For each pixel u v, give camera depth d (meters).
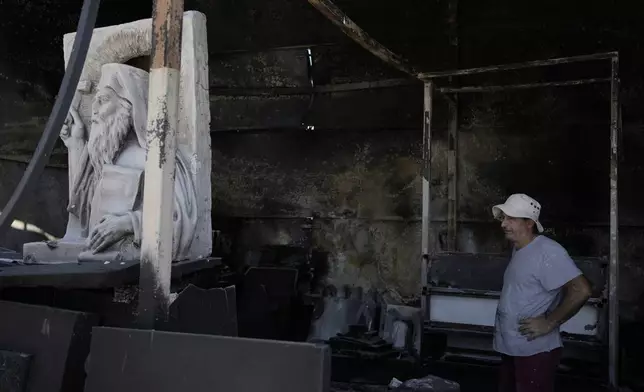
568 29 4.39
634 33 4.23
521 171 4.60
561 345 2.59
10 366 1.75
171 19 1.73
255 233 5.36
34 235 4.33
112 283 1.95
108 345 1.60
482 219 4.70
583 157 4.41
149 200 1.72
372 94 5.02
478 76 4.72
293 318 4.91
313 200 5.21
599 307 3.35
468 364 3.77
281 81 5.25
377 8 4.69
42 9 4.42
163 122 1.72
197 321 2.05
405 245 4.91
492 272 3.74
